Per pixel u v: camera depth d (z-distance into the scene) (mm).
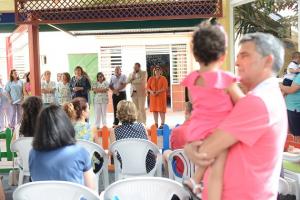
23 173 5547
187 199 3176
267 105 1956
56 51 19172
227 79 1996
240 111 1963
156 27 11938
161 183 3227
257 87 2055
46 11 9008
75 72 12891
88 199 3221
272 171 2029
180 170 4824
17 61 18594
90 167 3609
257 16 8422
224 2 9148
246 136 1941
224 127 1974
